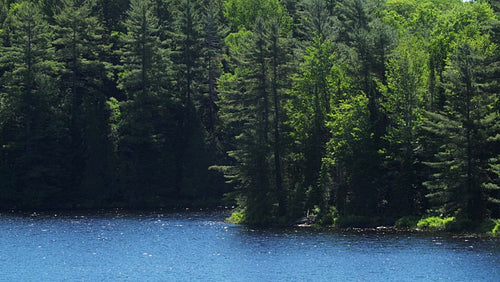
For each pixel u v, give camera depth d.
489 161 61.50
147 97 99.00
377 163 70.00
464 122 60.84
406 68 71.38
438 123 63.97
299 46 98.69
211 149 102.19
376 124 72.00
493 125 61.38
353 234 62.03
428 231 62.12
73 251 54.22
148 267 47.41
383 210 70.31
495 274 42.66
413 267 45.38
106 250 54.78
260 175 73.81
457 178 61.28
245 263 48.50
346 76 79.81
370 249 52.88
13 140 93.94
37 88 96.88
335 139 72.62
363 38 78.69
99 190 96.25
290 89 79.19
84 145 96.56
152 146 98.12
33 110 94.31
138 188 97.81
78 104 102.31
